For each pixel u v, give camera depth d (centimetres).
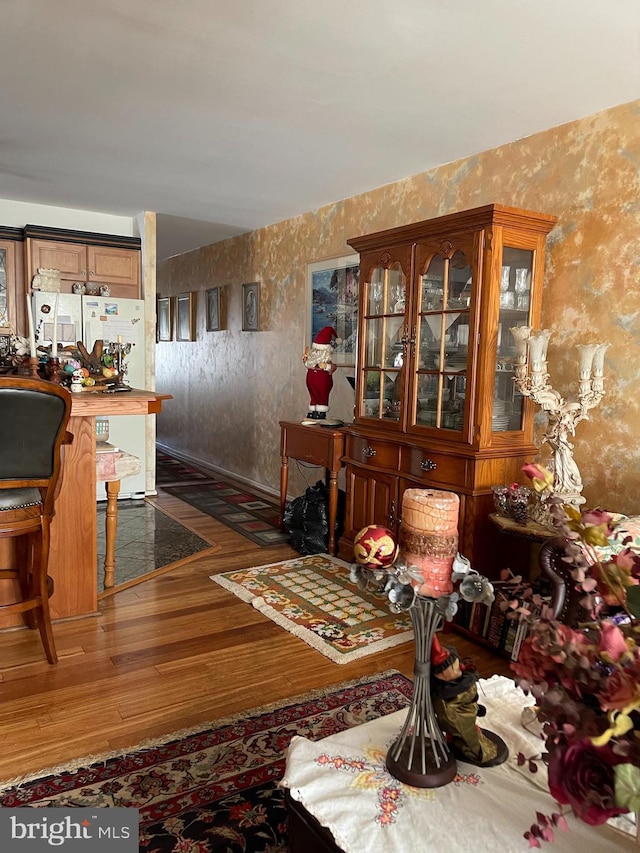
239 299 600
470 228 278
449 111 276
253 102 275
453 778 113
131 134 321
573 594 155
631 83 242
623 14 194
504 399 288
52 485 230
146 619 282
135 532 420
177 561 361
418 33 211
